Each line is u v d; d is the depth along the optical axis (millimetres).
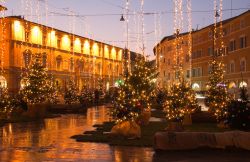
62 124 25469
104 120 28609
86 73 76625
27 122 26984
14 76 53500
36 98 32375
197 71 76750
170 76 83562
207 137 14273
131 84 19312
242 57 59062
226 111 21078
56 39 65438
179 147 14203
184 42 82125
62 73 66688
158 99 39156
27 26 56719
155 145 14297
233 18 64125
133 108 18281
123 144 15820
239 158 13031
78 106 37781
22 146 15758
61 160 12859
